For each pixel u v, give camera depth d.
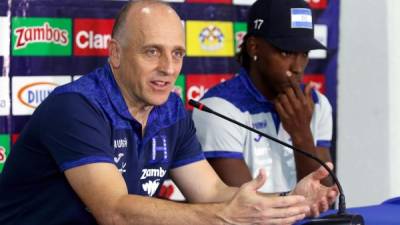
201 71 5.77
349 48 6.38
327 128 5.50
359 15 6.37
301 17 5.01
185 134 4.33
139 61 3.80
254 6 5.14
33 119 3.87
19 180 3.94
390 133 6.34
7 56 5.20
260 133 4.03
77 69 5.40
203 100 5.15
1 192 4.04
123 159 3.96
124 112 3.92
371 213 3.96
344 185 6.45
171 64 3.81
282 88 5.09
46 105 3.82
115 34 3.92
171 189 5.64
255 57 5.12
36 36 5.28
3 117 5.21
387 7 6.28
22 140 3.93
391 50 6.30
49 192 3.86
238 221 3.31
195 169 4.36
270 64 5.03
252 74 5.19
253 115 5.12
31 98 5.28
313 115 5.40
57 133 3.71
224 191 4.30
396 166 6.36
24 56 5.25
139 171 4.07
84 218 3.82
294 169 5.21
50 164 3.82
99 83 3.92
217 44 5.82
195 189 4.35
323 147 5.46
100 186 3.59
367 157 6.44
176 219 3.40
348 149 6.46
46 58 5.31
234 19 5.86
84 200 3.65
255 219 3.29
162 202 3.48
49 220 3.86
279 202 3.28
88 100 3.80
